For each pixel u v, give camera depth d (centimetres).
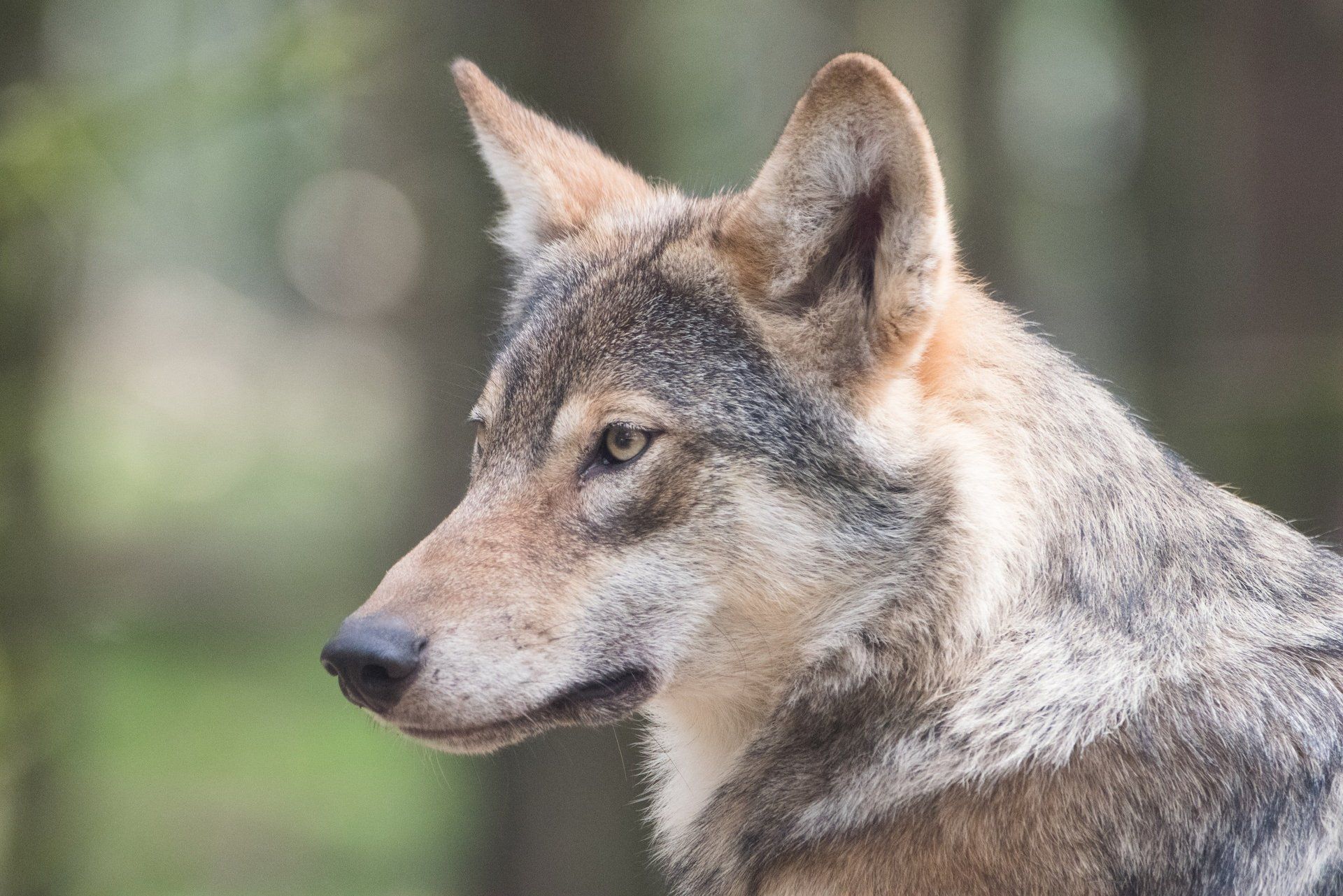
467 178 1345
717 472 612
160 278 4688
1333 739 558
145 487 3762
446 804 1811
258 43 1123
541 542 616
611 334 639
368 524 3011
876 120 584
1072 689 570
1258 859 541
